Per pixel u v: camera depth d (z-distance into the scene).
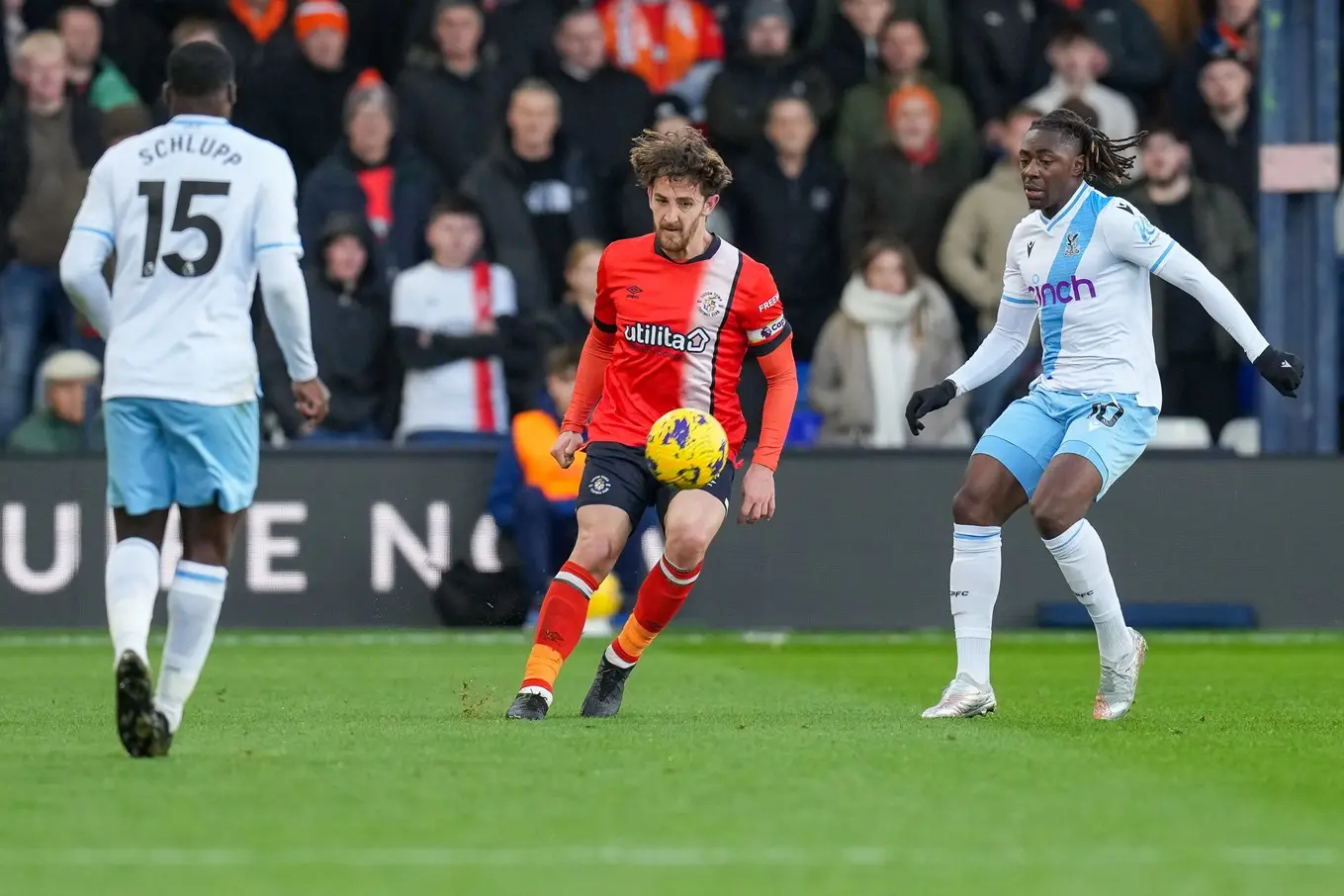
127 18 48.12
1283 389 22.50
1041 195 23.25
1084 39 48.38
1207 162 48.22
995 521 23.88
